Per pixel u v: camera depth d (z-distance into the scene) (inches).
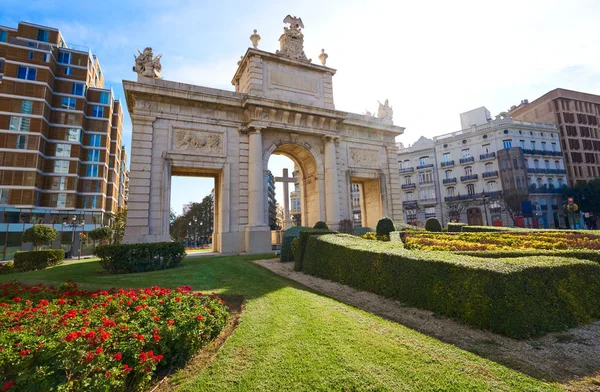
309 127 1067.3
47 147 2060.8
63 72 2199.8
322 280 445.4
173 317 213.8
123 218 2044.8
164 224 833.5
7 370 138.8
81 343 157.6
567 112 2397.9
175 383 174.1
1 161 1836.9
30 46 2060.8
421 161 2500.0
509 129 2148.1
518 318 222.8
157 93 861.8
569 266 267.7
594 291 269.3
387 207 1214.9
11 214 1825.8
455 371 165.8
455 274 267.3
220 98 941.8
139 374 164.6
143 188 824.3
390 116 1296.8
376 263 360.5
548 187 2117.4
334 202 1055.6
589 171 2342.5
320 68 1145.4
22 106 1935.3
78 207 2142.0
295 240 628.7
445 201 2332.7
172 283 398.9
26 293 289.9
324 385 155.3
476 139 2260.1
